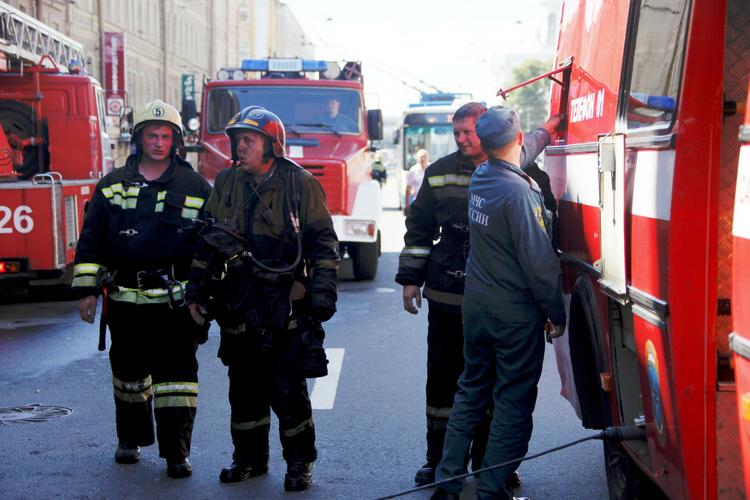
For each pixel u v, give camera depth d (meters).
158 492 5.94
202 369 9.52
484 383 5.32
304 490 5.98
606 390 4.82
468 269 5.23
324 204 5.82
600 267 4.62
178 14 61.56
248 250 5.71
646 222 3.87
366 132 16.33
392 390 8.59
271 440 7.07
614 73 4.58
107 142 18.70
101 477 6.23
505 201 4.99
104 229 6.13
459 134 5.69
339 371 9.36
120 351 6.30
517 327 5.08
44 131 17.38
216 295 5.80
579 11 5.54
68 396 8.49
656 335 3.78
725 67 3.96
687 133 3.54
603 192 4.56
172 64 60.09
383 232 27.66
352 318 12.52
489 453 5.15
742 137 3.10
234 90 16.31
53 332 11.74
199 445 6.95
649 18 4.10
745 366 3.04
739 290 3.08
